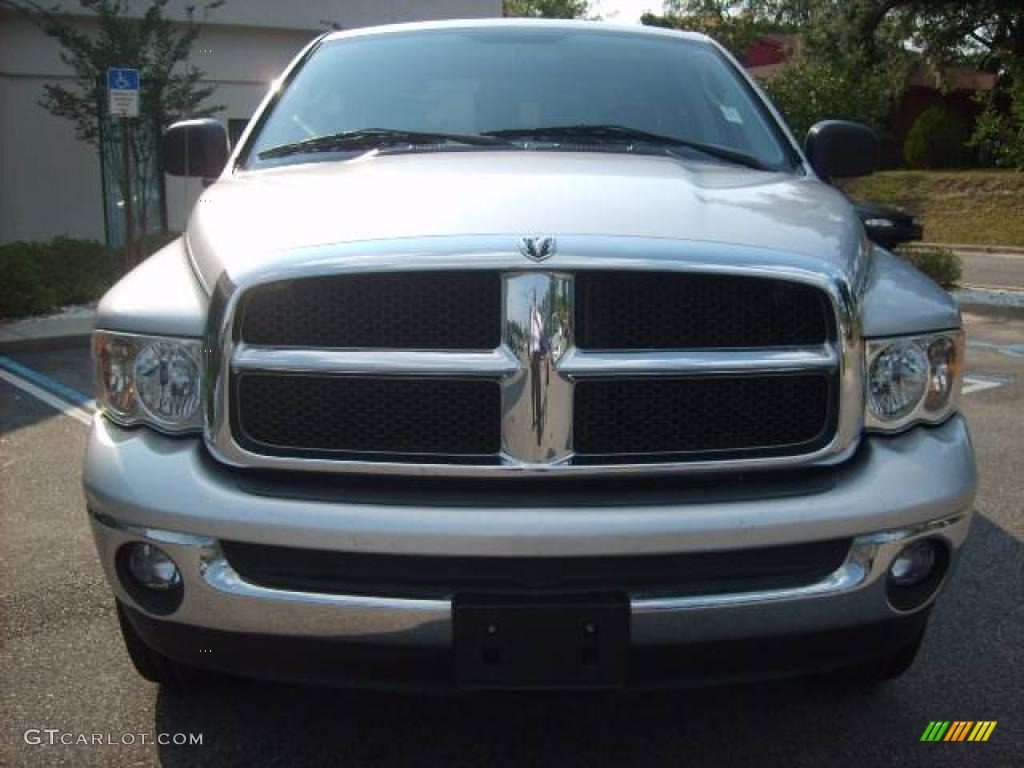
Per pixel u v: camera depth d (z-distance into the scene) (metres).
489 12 16.38
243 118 15.30
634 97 3.78
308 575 2.44
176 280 2.72
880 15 28.95
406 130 3.61
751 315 2.47
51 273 11.88
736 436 2.47
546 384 2.38
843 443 2.50
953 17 29.02
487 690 2.42
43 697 3.21
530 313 2.37
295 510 2.36
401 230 2.47
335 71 3.92
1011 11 28.11
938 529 2.54
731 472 2.46
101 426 2.65
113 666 3.41
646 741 2.98
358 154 3.47
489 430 2.43
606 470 2.42
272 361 2.41
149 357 2.56
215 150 3.96
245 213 2.81
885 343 2.58
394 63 3.94
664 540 2.35
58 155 14.26
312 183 3.02
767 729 3.04
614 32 4.18
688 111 3.75
